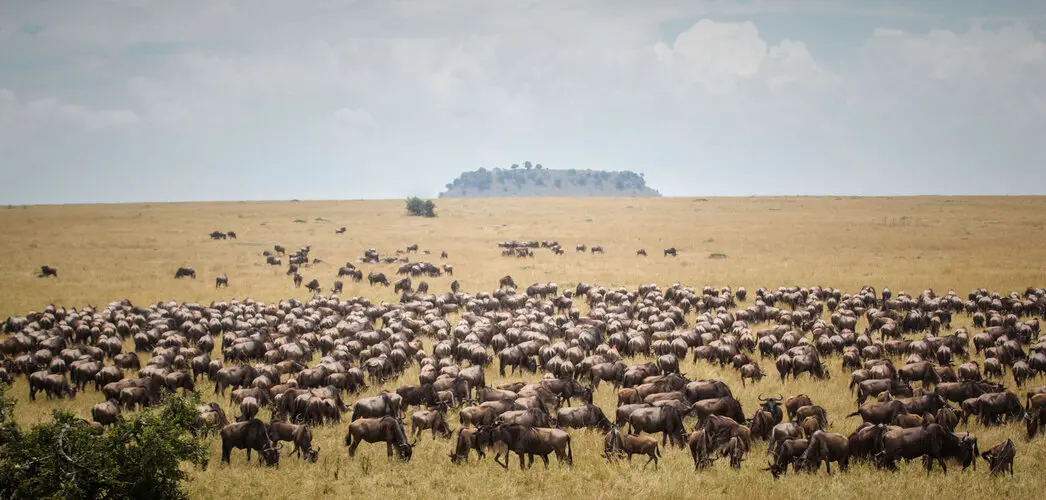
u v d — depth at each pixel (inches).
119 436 2237.9
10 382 4001.0
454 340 4776.1
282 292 7770.7
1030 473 2640.3
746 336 4953.3
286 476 2704.2
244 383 3882.9
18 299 7145.7
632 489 2534.5
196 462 2517.2
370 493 2544.3
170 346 4761.3
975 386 3459.6
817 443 2669.8
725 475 2655.0
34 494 2106.3
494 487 2596.0
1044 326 5787.4
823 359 4581.7
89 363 4013.3
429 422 3142.2
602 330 5290.4
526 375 4281.5
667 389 3481.8
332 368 3937.0
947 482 2539.4
